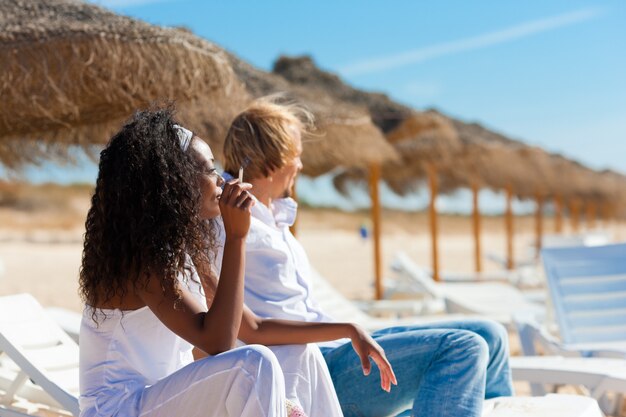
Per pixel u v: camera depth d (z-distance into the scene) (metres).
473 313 6.98
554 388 4.35
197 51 4.05
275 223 2.86
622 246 4.87
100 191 2.12
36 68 3.59
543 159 17.62
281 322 2.46
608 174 26.83
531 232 47.00
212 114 4.50
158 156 2.11
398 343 2.60
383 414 2.71
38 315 3.28
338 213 42.81
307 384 2.44
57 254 18.62
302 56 8.92
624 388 3.27
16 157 4.61
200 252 2.22
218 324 2.06
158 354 2.17
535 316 6.25
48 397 3.18
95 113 4.20
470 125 15.95
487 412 2.62
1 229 25.61
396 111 10.09
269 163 2.86
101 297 2.11
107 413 2.09
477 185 15.25
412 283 7.72
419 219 43.97
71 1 4.11
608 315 4.68
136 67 3.81
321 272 17.22
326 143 6.57
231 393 2.00
